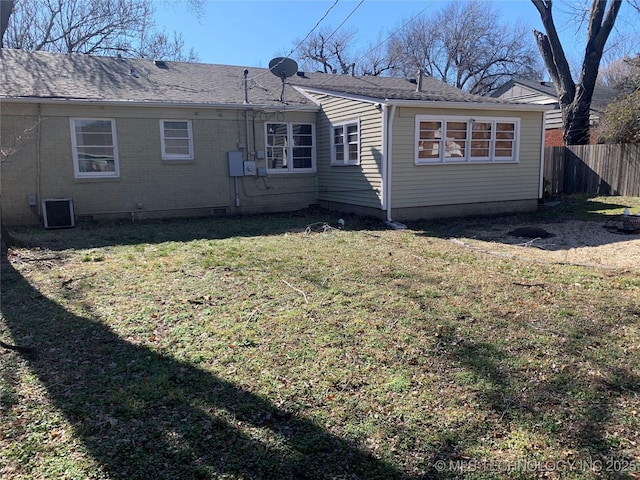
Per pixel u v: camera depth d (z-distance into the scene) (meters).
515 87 27.88
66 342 3.88
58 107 10.62
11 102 10.13
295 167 13.71
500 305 4.68
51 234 9.36
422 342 3.80
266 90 14.34
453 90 17.25
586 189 15.63
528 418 2.75
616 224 9.73
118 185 11.52
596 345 3.72
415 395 3.01
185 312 4.55
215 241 8.36
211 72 15.00
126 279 5.72
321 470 2.35
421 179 11.12
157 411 2.86
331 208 13.32
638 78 17.89
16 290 5.29
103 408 2.90
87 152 11.16
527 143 12.35
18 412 2.85
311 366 3.42
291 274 5.92
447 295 5.02
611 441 2.54
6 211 10.47
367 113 11.08
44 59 12.95
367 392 3.06
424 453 2.47
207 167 12.48
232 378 3.26
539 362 3.43
